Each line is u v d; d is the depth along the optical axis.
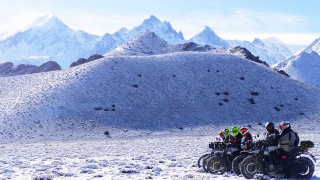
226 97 106.75
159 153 31.84
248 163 16.66
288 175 16.36
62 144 58.50
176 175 16.80
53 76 116.12
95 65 114.81
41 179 15.50
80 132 79.44
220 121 94.19
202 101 103.31
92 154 32.28
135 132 81.56
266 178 15.77
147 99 100.44
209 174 17.64
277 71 143.38
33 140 71.38
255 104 105.19
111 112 91.19
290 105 107.56
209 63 124.81
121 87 104.00
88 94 98.25
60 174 17.03
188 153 31.56
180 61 124.62
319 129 91.38
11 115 86.12
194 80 113.88
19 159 26.64
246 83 116.00
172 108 98.00
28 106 90.69
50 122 83.50
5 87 112.06
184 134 80.62
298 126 94.12
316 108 107.81
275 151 16.42
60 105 91.31
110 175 16.91
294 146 16.42
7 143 67.50
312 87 126.12
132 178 15.88
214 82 114.00
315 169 19.14
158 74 114.38
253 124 94.00
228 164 18.30
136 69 115.06
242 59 133.25
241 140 18.31
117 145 50.16
